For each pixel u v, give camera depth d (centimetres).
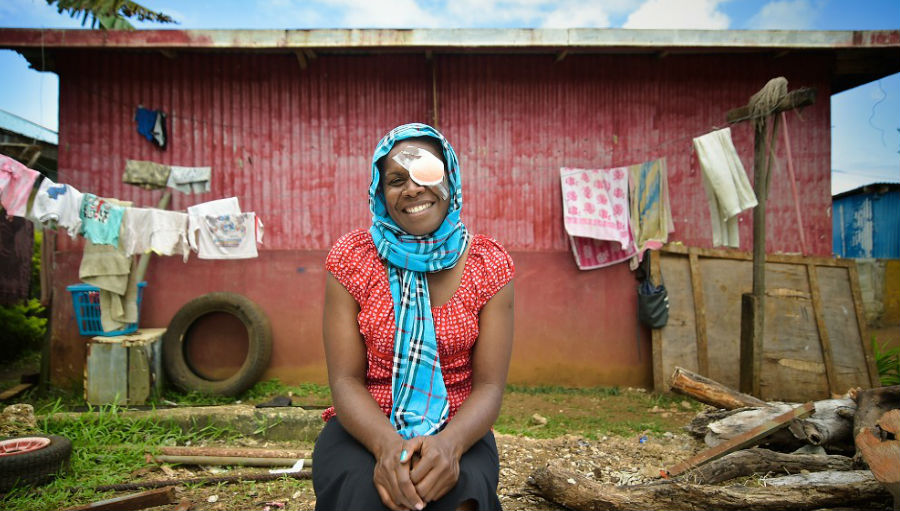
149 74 627
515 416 545
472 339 174
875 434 263
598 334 649
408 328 168
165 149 627
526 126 645
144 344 547
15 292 857
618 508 276
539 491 299
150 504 309
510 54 641
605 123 648
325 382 633
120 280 534
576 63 646
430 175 166
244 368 589
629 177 632
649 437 441
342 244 176
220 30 561
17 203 432
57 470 346
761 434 346
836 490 272
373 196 180
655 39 569
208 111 631
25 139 807
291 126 638
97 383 539
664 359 629
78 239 620
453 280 175
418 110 640
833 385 612
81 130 622
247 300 608
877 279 1190
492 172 645
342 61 637
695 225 656
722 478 317
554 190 647
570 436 429
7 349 826
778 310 630
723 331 637
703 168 546
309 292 636
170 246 511
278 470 368
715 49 604
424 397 166
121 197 625
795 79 652
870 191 1379
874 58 649
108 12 698
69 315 616
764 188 542
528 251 647
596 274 649
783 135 655
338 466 156
